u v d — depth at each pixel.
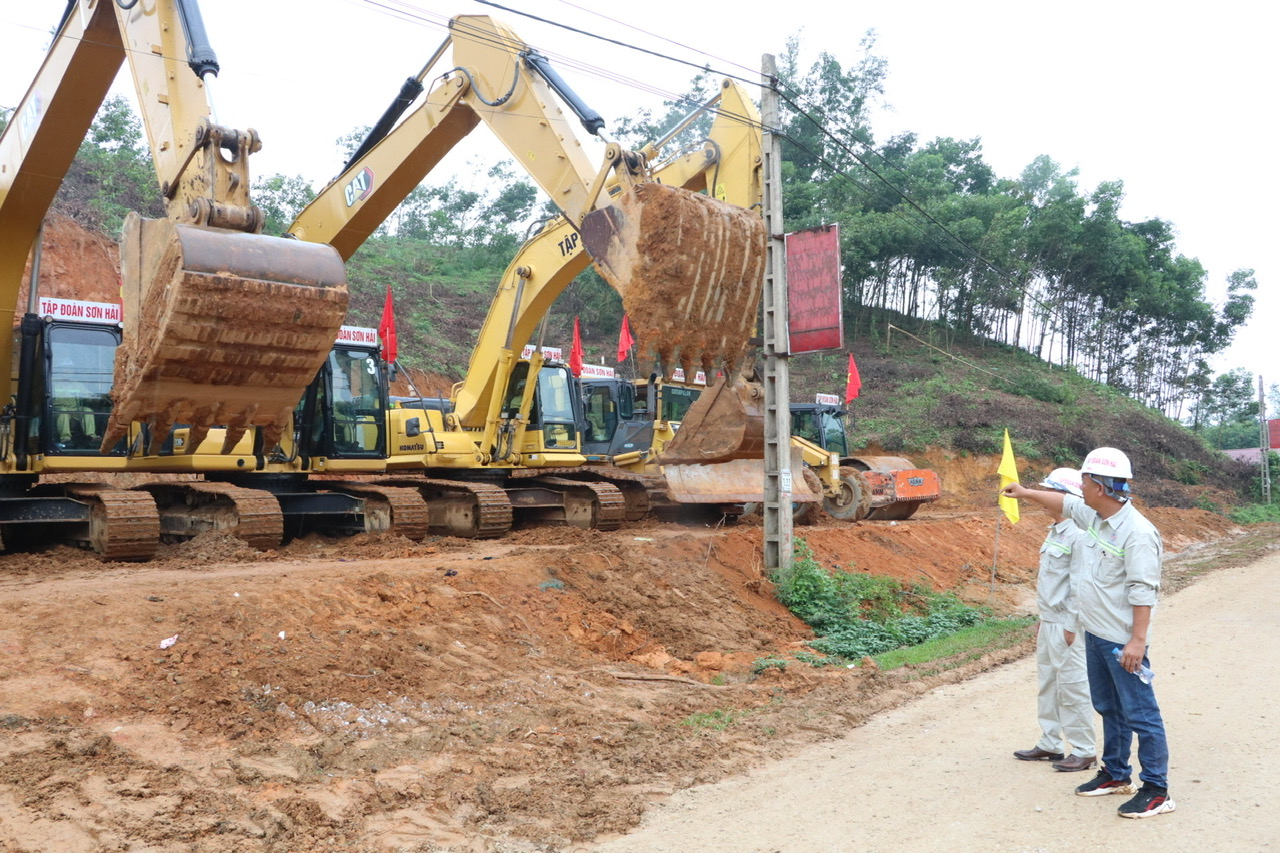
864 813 5.86
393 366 15.49
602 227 10.04
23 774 5.65
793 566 14.09
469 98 12.43
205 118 8.99
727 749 7.40
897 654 11.60
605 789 6.41
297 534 14.70
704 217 9.84
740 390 16.05
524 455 16.78
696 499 15.72
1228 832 5.28
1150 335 66.38
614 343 49.06
